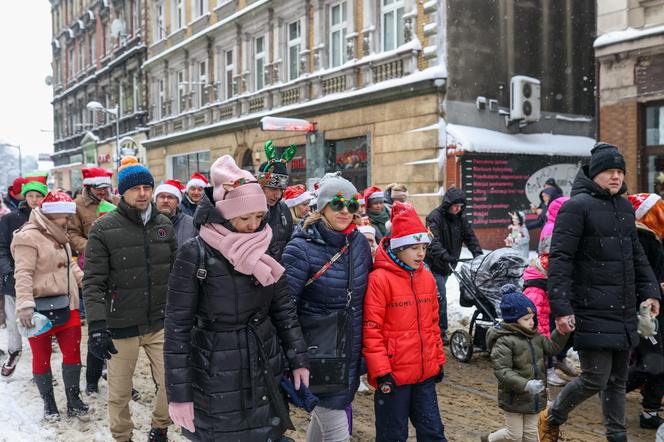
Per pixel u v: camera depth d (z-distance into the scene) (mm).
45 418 5219
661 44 11445
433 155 14969
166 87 30172
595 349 4094
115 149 36188
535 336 4066
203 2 27047
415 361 3615
